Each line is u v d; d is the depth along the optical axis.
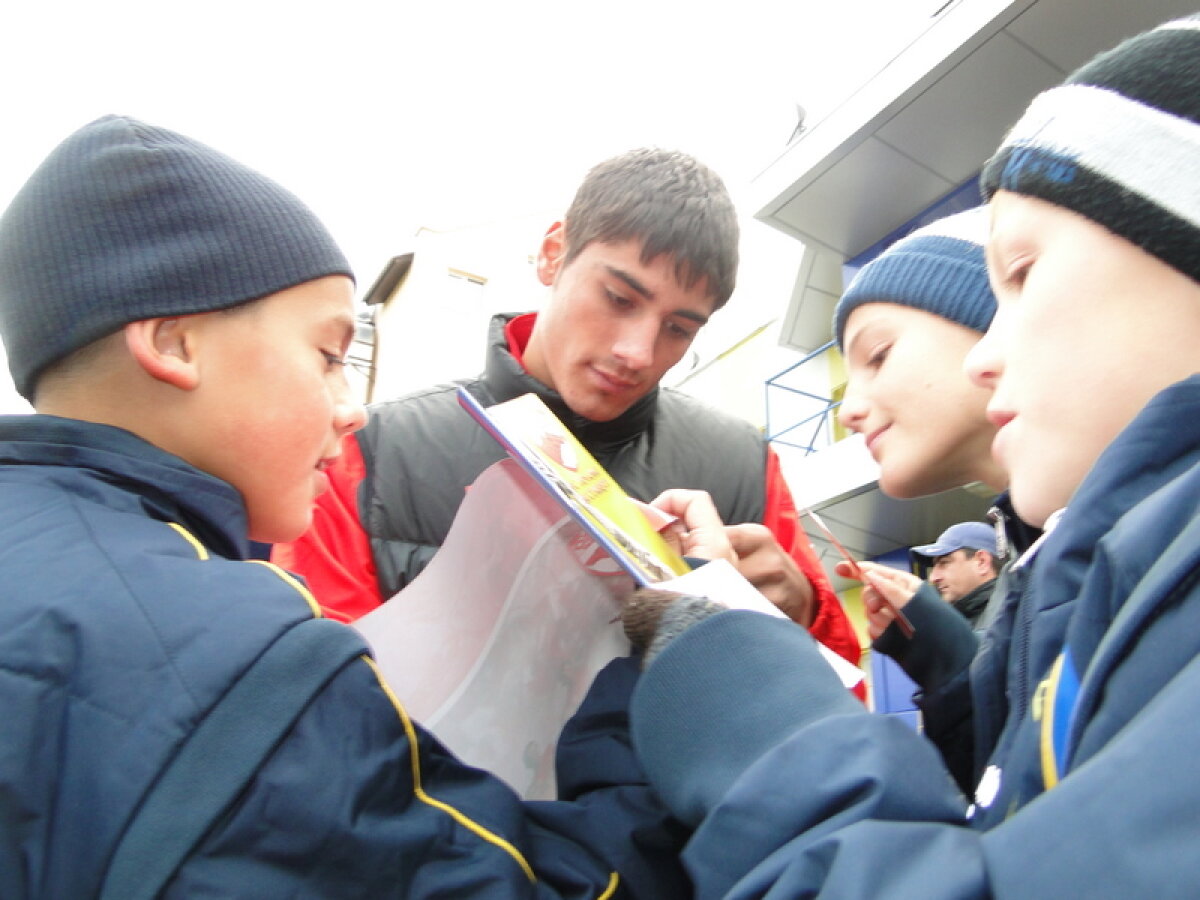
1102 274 0.58
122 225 0.73
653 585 0.73
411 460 1.30
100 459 0.68
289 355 0.78
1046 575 0.59
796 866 0.42
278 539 0.84
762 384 8.94
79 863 0.50
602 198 1.26
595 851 0.66
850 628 1.39
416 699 0.75
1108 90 0.60
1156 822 0.32
